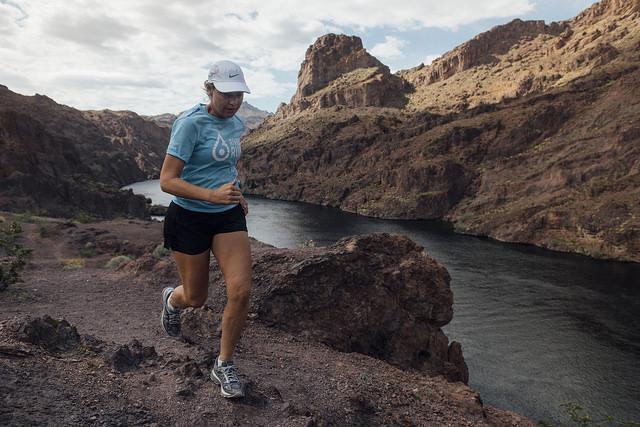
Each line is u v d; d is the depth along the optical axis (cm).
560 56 19088
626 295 4256
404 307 1172
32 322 466
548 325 3469
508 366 2784
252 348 727
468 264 5541
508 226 7431
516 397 2417
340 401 580
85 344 486
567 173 8219
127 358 469
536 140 10762
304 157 15725
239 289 367
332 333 970
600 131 9031
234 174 365
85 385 393
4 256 1759
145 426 361
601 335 3281
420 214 9962
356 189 12100
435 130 12700
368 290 1077
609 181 7519
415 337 1138
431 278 1220
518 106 12169
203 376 462
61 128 19025
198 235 359
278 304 950
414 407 685
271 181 15688
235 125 361
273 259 1059
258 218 9750
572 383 2580
